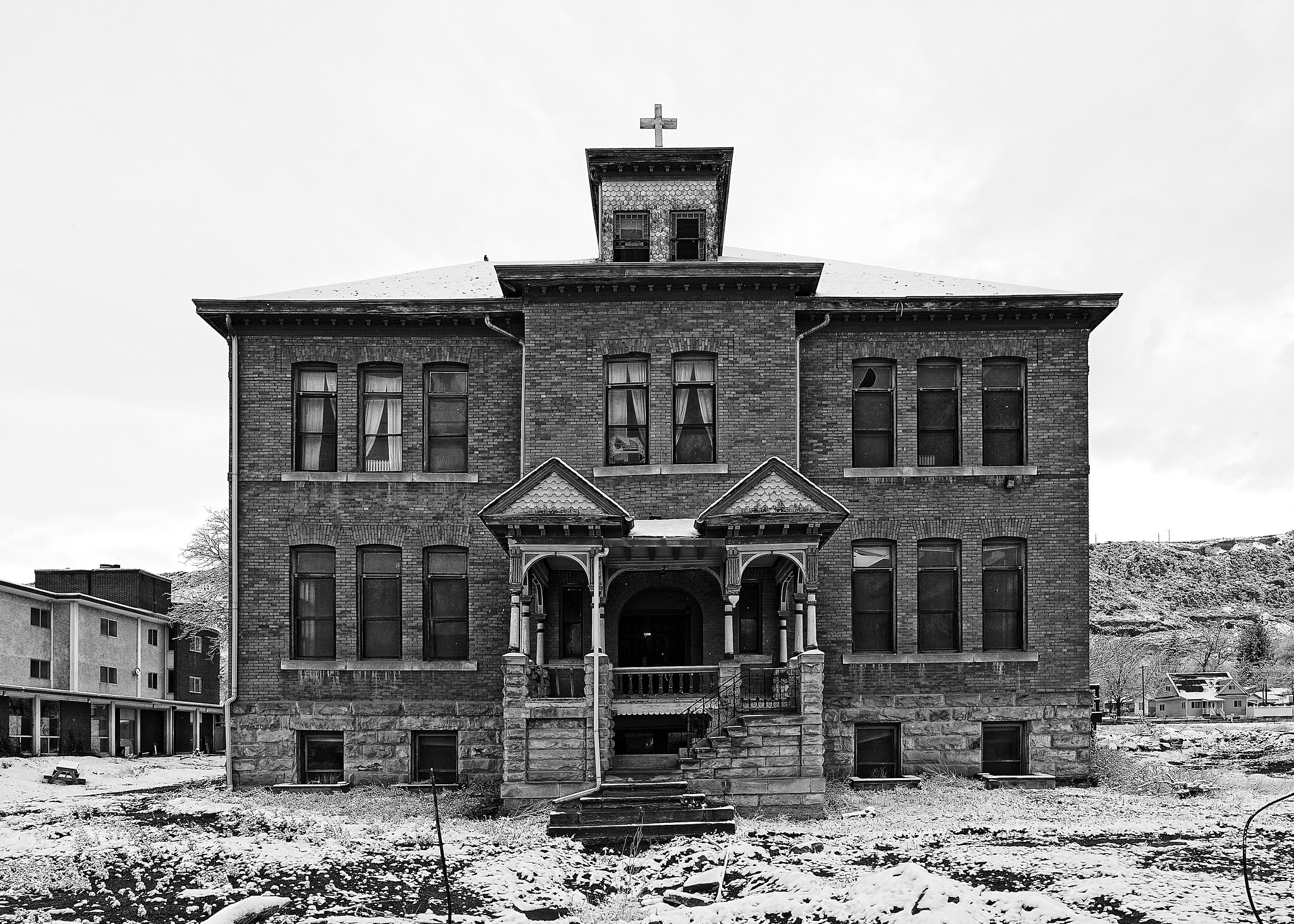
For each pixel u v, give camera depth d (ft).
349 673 73.05
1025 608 73.36
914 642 73.00
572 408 72.38
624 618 73.05
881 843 50.37
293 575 74.54
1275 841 49.57
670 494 71.61
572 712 61.36
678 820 54.13
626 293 72.79
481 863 46.62
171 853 48.96
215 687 209.36
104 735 163.32
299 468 75.72
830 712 72.02
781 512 61.67
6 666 150.51
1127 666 342.85
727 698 62.49
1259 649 387.34
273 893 41.34
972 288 78.43
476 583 73.77
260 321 75.31
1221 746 104.88
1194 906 35.65
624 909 38.75
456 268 90.07
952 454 75.61
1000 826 54.90
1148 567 604.08
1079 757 71.72
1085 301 73.72
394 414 76.43
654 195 82.02
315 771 73.31
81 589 185.88
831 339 75.36
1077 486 74.02
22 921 37.29
